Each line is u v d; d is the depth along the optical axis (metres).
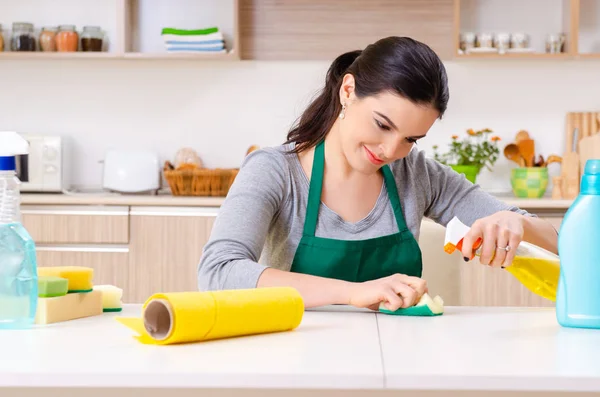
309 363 0.91
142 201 3.47
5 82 4.06
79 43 3.92
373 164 1.53
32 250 1.17
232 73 4.04
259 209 1.60
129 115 4.05
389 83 1.44
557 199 3.65
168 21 4.02
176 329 1.01
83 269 1.30
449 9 3.93
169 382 0.85
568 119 3.93
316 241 1.66
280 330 1.15
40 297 1.21
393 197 1.74
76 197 3.52
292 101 4.02
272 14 3.98
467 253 1.36
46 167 3.72
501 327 1.20
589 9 3.95
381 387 0.85
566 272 1.20
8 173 1.16
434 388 0.85
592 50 3.96
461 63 3.97
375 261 1.67
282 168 1.69
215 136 4.05
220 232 1.53
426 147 4.01
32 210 3.50
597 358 0.94
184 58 3.79
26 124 4.07
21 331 1.13
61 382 0.86
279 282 1.38
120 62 4.05
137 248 3.48
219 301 1.06
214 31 3.81
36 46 3.93
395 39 1.49
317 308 1.43
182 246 3.48
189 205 3.47
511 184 3.89
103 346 1.02
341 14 3.96
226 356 0.96
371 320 1.27
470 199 1.85
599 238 1.18
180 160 3.94
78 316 1.27
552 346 1.03
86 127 4.06
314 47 3.98
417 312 1.31
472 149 3.94
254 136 4.04
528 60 3.96
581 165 3.82
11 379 0.86
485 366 0.89
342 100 1.56
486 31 3.96
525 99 3.97
